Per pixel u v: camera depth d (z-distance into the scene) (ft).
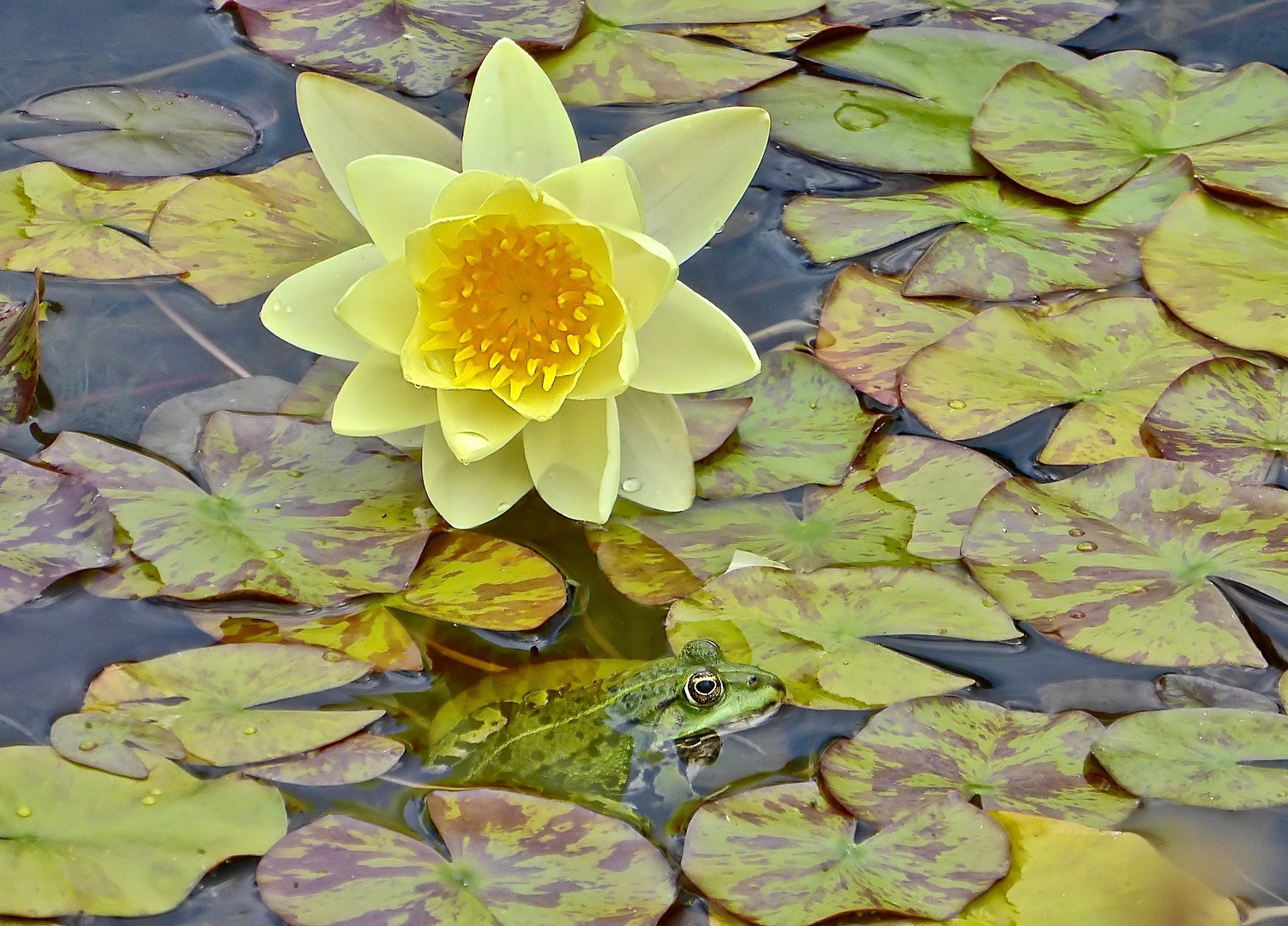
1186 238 5.22
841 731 4.95
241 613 5.00
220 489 5.05
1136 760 4.91
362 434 5.00
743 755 4.95
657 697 4.98
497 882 4.86
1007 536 5.03
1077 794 4.90
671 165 5.05
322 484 5.07
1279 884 4.85
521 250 4.98
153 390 5.13
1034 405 5.12
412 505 5.06
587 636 5.03
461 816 4.89
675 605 5.03
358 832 4.88
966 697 4.96
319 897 4.84
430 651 5.00
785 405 5.16
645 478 5.06
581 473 5.02
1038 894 4.84
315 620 5.00
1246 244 5.22
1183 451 5.08
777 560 5.05
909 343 5.18
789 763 4.94
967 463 5.10
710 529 5.08
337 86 5.08
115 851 4.85
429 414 5.02
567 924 4.84
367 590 5.00
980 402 5.13
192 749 4.91
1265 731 4.92
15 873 4.83
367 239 5.22
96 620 4.99
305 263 5.19
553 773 4.96
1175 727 4.93
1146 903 4.84
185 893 4.84
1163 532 5.02
